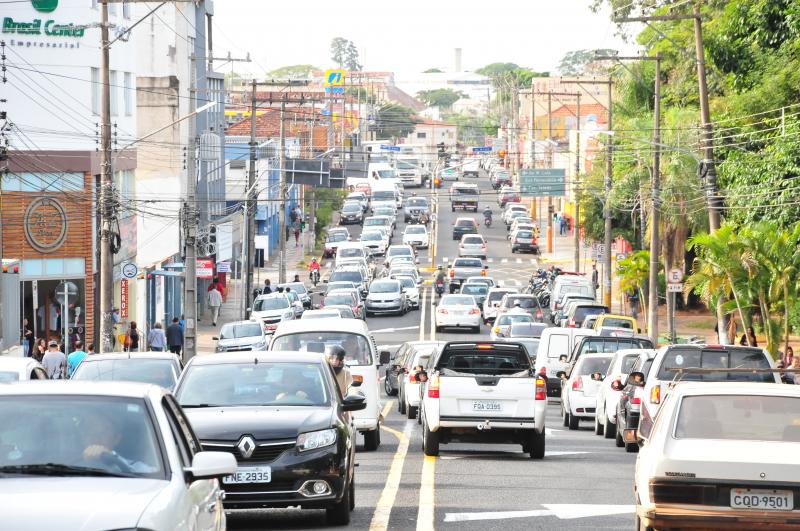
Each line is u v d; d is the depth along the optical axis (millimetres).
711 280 96062
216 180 186625
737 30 117500
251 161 151875
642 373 51156
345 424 32344
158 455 18719
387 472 43875
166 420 19516
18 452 18453
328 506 31297
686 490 25609
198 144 167250
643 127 159875
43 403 19297
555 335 89688
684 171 139375
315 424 31094
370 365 52312
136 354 54125
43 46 104875
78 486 17250
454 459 48688
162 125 158125
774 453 25750
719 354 46094
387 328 149500
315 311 116250
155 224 137750
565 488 39344
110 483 17562
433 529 31016
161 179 143500
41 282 102938
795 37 111188
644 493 26438
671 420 27125
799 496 25297
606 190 161125
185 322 107250
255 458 30375
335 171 191000
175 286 154875
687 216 142000
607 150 160250
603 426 64562
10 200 100750
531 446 48938
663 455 25969
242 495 30172
